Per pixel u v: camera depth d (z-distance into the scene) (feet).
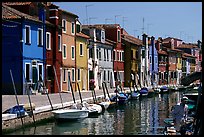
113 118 86.99
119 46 187.42
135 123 78.43
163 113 98.99
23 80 106.22
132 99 144.15
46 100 90.94
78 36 142.10
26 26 108.06
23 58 106.32
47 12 122.83
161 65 248.52
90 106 90.12
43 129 67.21
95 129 69.82
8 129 58.70
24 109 63.93
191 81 84.99
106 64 170.40
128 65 195.11
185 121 60.13
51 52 121.70
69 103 83.76
